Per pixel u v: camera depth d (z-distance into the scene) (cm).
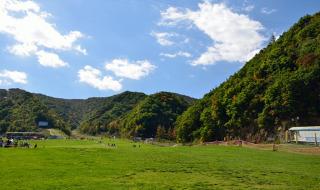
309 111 11612
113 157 5338
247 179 3556
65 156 5344
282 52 15300
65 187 3027
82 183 3212
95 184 3175
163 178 3562
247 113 13588
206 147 7662
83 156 5403
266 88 13750
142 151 6506
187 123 17488
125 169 4122
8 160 4747
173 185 3181
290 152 6431
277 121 12019
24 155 5381
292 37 16425
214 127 15225
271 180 3506
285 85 12256
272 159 5316
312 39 14712
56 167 4175
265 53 17550
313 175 3847
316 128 9006
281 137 11175
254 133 12800
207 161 5019
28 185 3083
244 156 5741
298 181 3462
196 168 4294
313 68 12288
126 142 18275
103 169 4091
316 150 6531
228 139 13762
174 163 4741
